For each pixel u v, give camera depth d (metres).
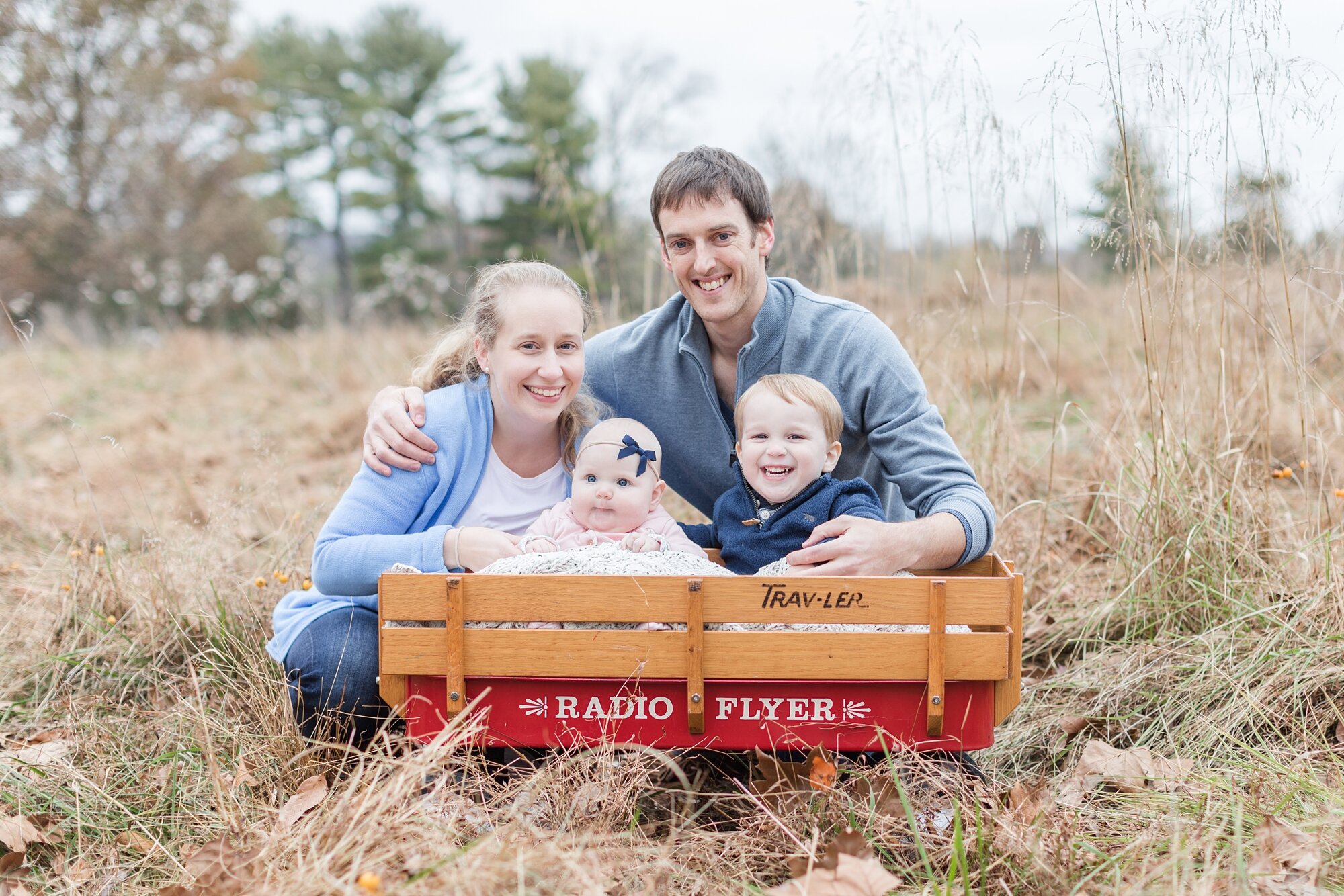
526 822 1.84
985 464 3.54
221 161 23.53
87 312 19.23
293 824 1.97
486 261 28.39
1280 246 2.94
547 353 2.33
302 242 35.16
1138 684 2.60
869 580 1.87
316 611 2.38
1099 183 3.11
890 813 1.95
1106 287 5.74
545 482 2.52
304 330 10.49
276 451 5.68
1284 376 3.68
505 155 31.41
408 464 2.35
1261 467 3.25
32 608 3.22
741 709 1.92
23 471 5.29
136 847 2.06
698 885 1.80
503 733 1.95
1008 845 1.85
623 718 1.93
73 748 2.45
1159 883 1.75
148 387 8.12
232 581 3.22
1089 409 5.04
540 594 1.89
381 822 1.77
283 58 34.41
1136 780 2.16
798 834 1.93
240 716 2.53
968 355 3.72
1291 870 1.77
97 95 20.83
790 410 2.34
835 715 1.92
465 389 2.47
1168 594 2.89
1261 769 2.14
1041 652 2.97
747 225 2.44
